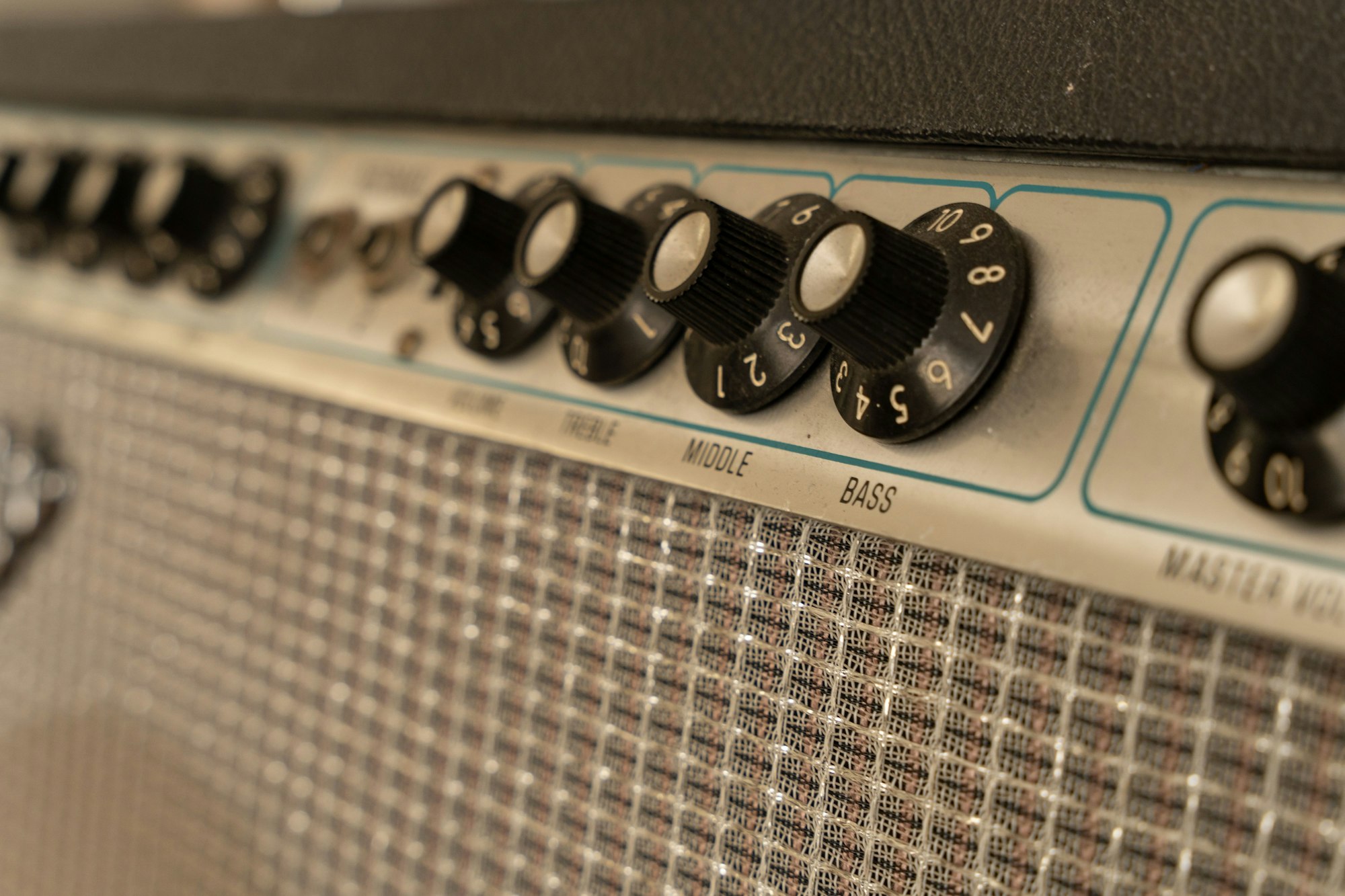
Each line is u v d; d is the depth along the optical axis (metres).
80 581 0.41
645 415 0.33
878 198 0.32
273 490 0.38
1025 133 0.30
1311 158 0.29
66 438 0.41
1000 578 0.30
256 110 0.40
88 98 0.42
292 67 0.39
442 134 0.37
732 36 0.33
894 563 0.30
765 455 0.32
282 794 0.38
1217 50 0.29
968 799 0.30
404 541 0.36
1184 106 0.29
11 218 0.42
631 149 0.35
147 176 0.40
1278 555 0.28
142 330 0.40
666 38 0.34
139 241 0.41
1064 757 0.29
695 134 0.34
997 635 0.30
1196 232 0.29
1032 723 0.29
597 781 0.33
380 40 0.37
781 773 0.31
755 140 0.33
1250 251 0.27
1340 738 0.27
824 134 0.32
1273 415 0.27
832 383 0.31
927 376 0.30
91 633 0.41
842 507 0.31
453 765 0.35
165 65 0.41
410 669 0.36
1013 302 0.30
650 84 0.34
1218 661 0.28
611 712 0.33
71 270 0.42
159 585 0.40
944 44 0.31
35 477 0.42
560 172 0.35
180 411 0.39
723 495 0.32
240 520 0.38
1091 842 0.29
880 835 0.30
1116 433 0.29
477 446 0.35
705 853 0.32
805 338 0.31
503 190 0.36
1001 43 0.31
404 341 0.36
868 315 0.30
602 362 0.33
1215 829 0.28
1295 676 0.28
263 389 0.38
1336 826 0.27
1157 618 0.28
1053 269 0.30
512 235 0.34
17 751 0.42
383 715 0.36
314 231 0.38
